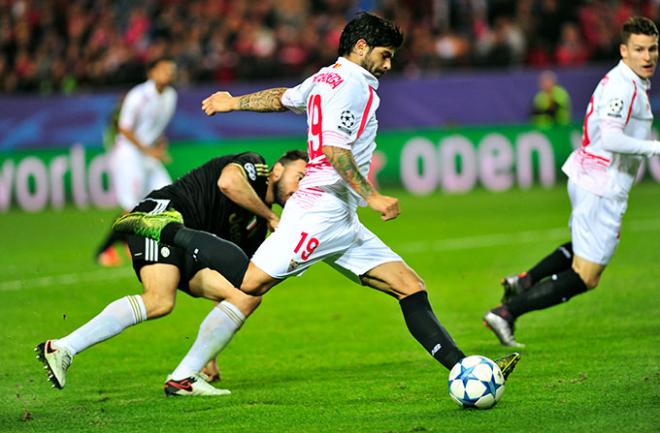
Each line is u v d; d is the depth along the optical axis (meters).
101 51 77.31
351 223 19.53
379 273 19.81
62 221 59.75
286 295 35.09
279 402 20.02
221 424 18.33
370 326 28.98
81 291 36.09
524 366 22.52
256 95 20.42
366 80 18.78
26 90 76.44
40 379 23.02
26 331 29.17
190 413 19.31
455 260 41.38
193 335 28.44
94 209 65.31
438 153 67.94
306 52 73.94
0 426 18.75
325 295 34.91
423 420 17.98
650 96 67.62
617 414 17.72
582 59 73.31
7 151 67.50
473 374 18.38
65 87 75.19
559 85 69.38
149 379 22.86
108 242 42.56
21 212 65.94
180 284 21.36
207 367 22.36
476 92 69.25
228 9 80.00
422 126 69.06
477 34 76.56
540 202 60.41
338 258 19.94
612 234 24.61
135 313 20.38
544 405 18.66
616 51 73.00
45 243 50.53
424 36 74.44
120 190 42.53
